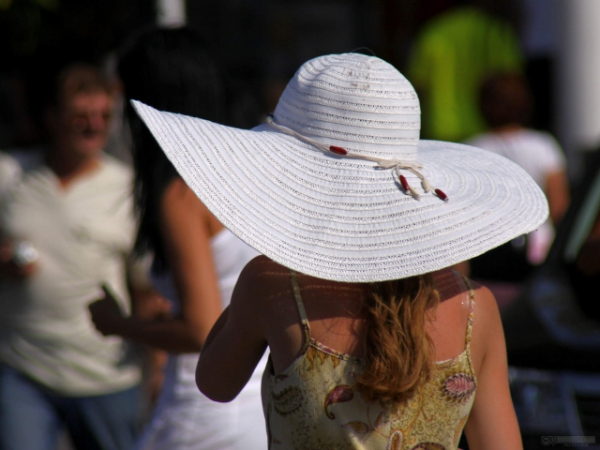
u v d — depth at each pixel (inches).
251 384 390.6
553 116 1155.3
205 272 372.2
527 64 1206.3
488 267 593.6
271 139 289.4
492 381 285.6
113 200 540.1
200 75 408.8
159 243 395.5
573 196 608.4
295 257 261.0
